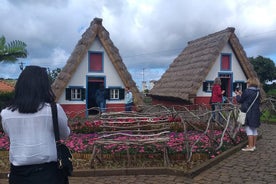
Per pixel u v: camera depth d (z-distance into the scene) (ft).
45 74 12.44
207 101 68.95
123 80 62.54
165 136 30.01
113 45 63.00
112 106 62.44
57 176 12.04
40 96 12.06
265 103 58.54
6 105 12.39
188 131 37.60
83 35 63.36
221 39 70.23
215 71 70.08
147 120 35.86
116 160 29.07
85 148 30.94
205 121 39.73
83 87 61.00
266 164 28.45
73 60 59.88
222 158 29.89
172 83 77.30
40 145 11.76
